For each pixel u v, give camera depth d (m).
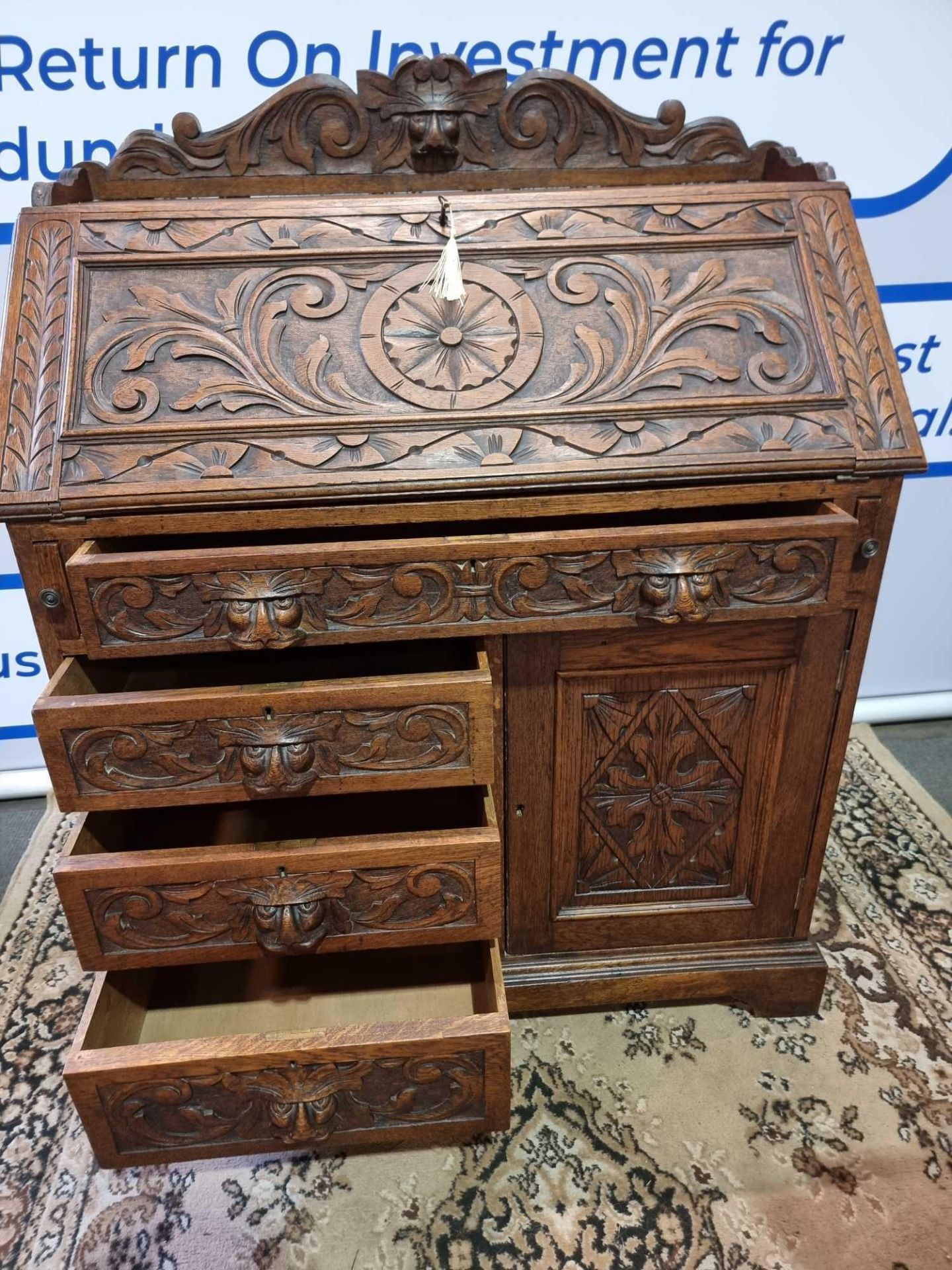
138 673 1.04
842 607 0.85
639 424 0.85
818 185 0.94
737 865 1.06
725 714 0.96
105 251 0.88
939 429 1.55
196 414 0.84
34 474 0.81
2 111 1.20
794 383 0.87
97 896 0.80
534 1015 1.16
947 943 1.25
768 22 1.23
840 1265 0.88
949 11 1.23
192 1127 0.85
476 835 0.82
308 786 0.83
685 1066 1.08
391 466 0.82
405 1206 0.94
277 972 1.04
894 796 1.54
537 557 0.80
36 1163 0.99
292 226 0.89
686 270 0.90
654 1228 0.92
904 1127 1.01
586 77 1.27
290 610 0.79
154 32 1.17
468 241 0.90
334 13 1.19
